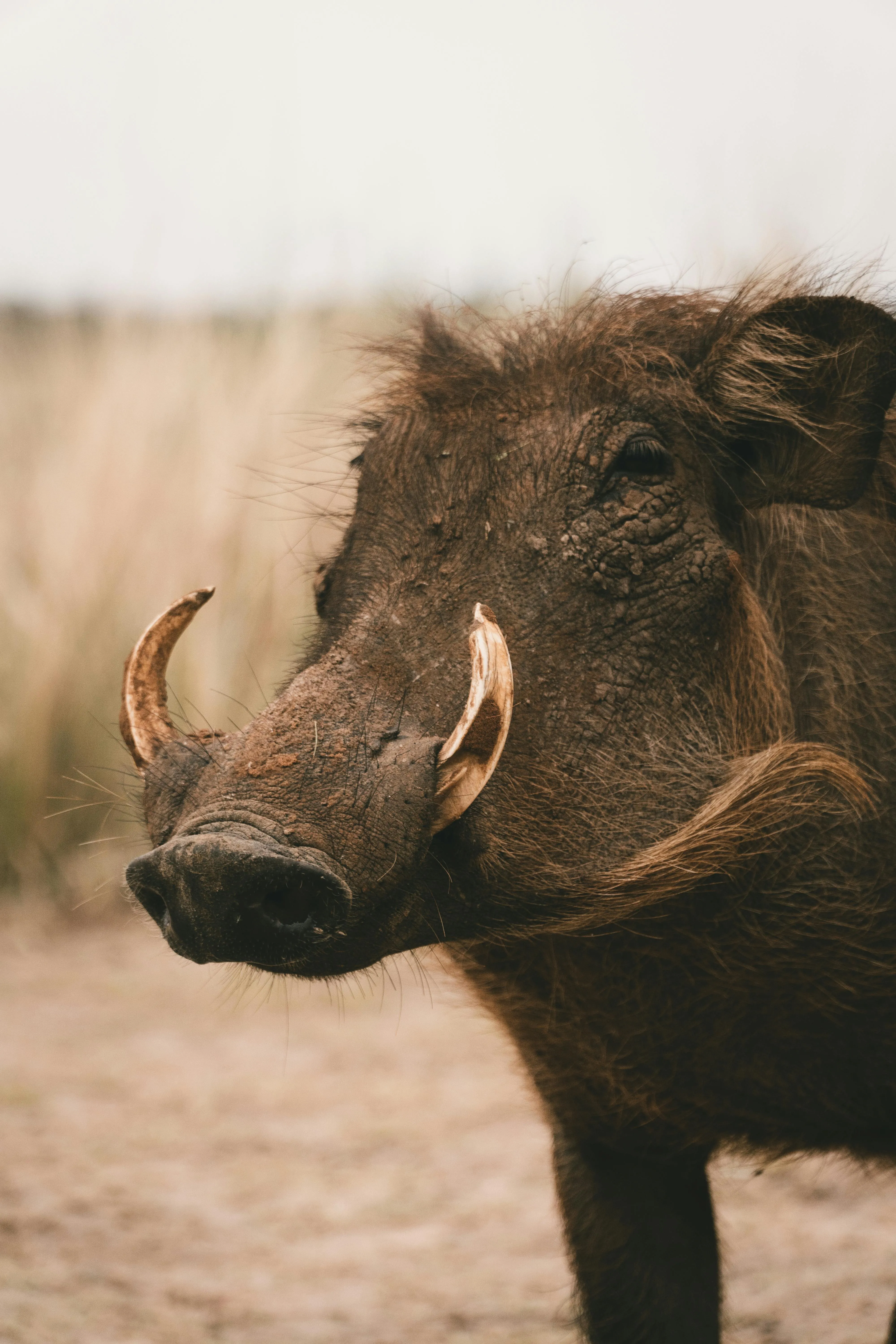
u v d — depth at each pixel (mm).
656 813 10227
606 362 11062
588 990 11156
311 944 8625
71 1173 18750
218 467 32188
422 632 10102
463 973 12141
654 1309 12461
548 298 13250
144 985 27000
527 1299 15797
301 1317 15242
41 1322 14336
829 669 11578
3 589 33438
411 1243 17344
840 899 11078
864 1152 12148
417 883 9227
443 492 10688
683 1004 11180
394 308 18984
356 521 11094
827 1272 16312
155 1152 19688
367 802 8914
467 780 9164
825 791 11047
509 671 9258
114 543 31828
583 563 10430
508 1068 14320
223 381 33469
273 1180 18969
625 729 10289
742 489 11398
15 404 36875
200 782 9172
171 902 8547
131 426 32969
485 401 10992
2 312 44000
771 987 11141
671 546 10648
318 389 32688
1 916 29984
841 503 11188
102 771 30734
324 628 10656
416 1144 20266
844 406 11133
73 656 30938
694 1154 12414
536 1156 19922
